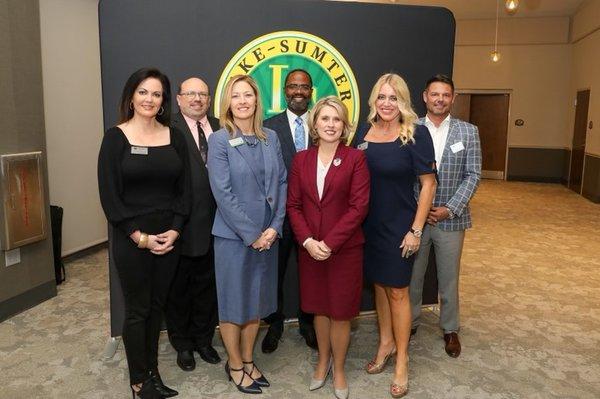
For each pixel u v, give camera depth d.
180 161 2.34
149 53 2.90
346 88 3.20
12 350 3.01
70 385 2.62
